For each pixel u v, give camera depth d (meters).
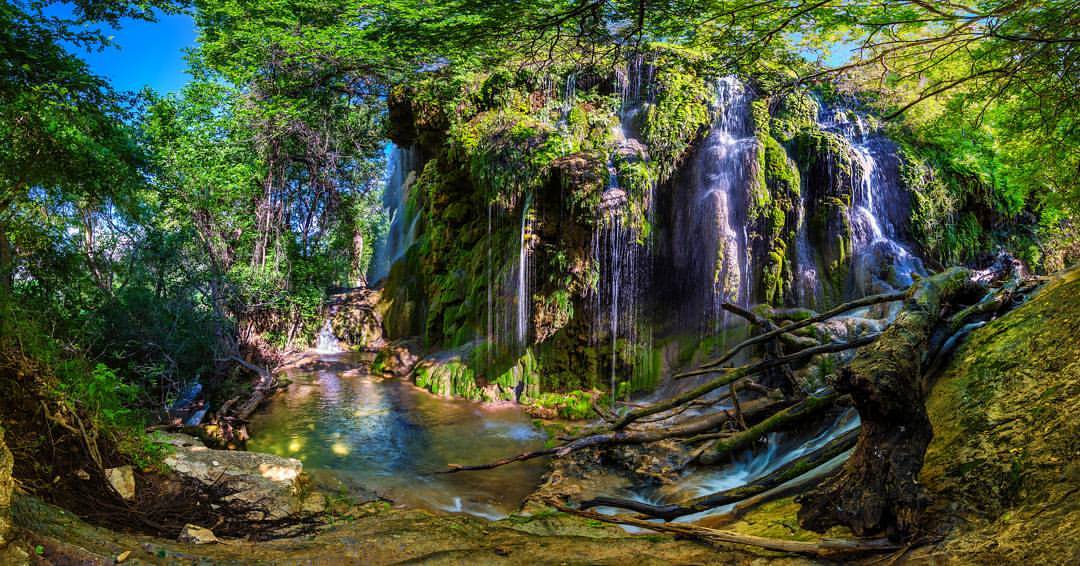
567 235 11.48
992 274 7.03
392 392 12.62
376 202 24.41
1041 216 14.34
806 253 11.87
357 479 6.67
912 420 3.50
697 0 3.98
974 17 3.90
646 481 6.77
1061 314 4.27
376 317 18.59
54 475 3.88
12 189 7.89
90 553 2.80
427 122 14.79
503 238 12.60
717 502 4.73
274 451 8.40
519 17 4.19
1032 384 3.78
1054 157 7.96
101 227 12.52
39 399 4.10
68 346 6.50
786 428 6.20
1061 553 2.47
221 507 4.65
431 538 3.96
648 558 3.40
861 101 13.00
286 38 14.29
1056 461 3.04
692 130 11.86
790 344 8.02
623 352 11.48
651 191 11.68
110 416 4.57
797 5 4.08
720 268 11.17
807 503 3.69
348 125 21.45
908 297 5.09
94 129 8.09
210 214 17.23
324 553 3.61
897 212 12.78
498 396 11.66
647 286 11.80
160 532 3.94
